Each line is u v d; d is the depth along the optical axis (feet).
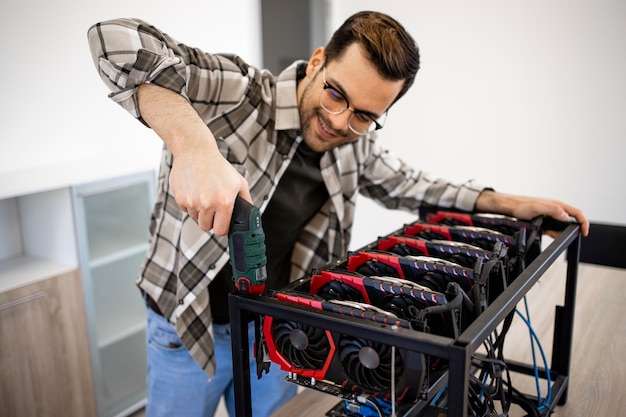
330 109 3.57
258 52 10.38
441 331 2.52
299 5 11.02
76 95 7.59
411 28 10.47
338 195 4.47
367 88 3.38
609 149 9.06
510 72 9.67
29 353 6.26
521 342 4.46
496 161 10.15
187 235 3.87
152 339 4.53
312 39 11.43
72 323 6.66
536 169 9.80
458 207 4.48
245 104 3.88
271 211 4.26
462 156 10.49
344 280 2.75
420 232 3.65
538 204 3.92
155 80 2.94
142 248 7.59
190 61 3.45
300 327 2.50
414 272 2.96
